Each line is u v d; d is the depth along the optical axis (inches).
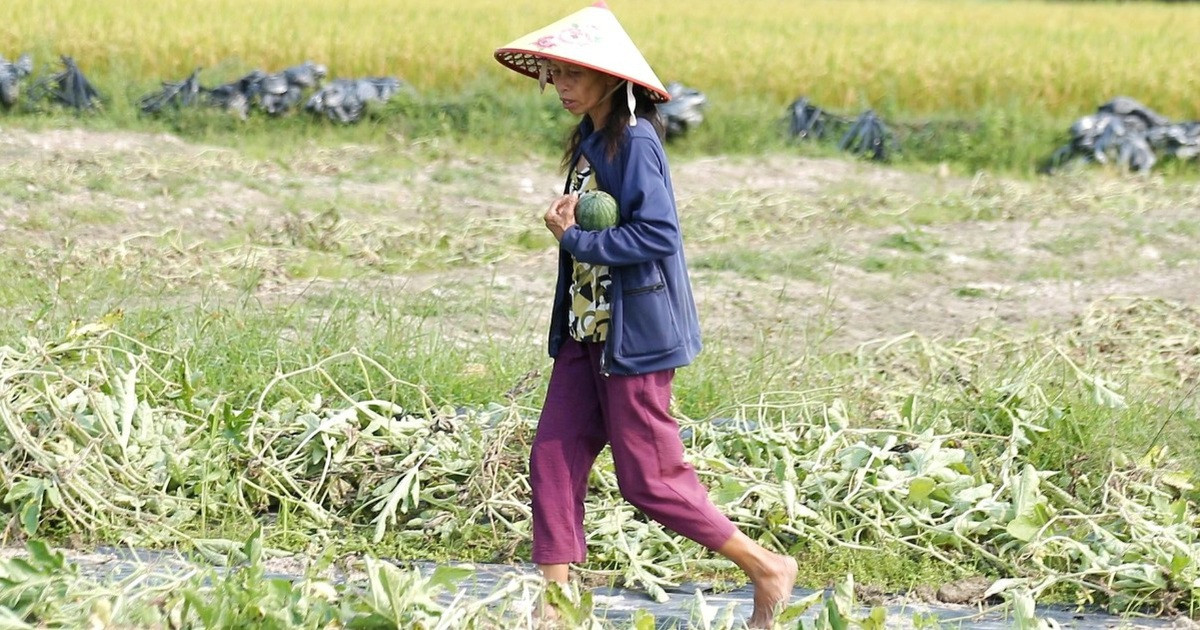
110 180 1456.7
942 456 631.2
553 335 482.6
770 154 1991.9
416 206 1491.1
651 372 460.8
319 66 2046.0
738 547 476.1
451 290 1100.5
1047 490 639.8
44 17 2349.9
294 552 573.3
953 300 1163.3
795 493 604.1
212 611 398.0
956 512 603.2
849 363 874.1
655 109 472.7
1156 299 1110.4
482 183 1664.6
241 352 758.5
